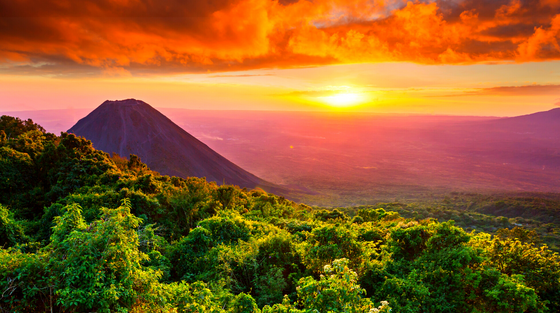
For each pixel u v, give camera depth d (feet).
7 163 103.96
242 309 32.30
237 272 53.31
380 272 47.65
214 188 134.51
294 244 59.06
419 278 42.39
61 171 115.03
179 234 88.33
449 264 41.96
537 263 43.70
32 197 102.06
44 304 25.35
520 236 82.64
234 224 71.61
